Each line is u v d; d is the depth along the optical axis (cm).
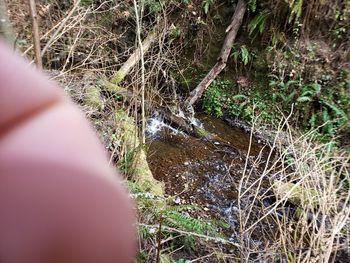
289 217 353
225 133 534
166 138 491
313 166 345
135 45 500
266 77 566
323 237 267
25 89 24
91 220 21
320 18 551
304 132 533
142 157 381
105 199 22
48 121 23
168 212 275
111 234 21
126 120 392
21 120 23
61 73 355
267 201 396
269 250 286
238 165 469
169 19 564
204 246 305
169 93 550
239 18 568
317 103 539
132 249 22
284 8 543
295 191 359
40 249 19
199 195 409
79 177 22
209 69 593
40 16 412
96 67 484
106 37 497
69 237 20
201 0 590
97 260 20
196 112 565
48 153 22
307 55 555
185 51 594
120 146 354
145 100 463
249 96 567
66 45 409
